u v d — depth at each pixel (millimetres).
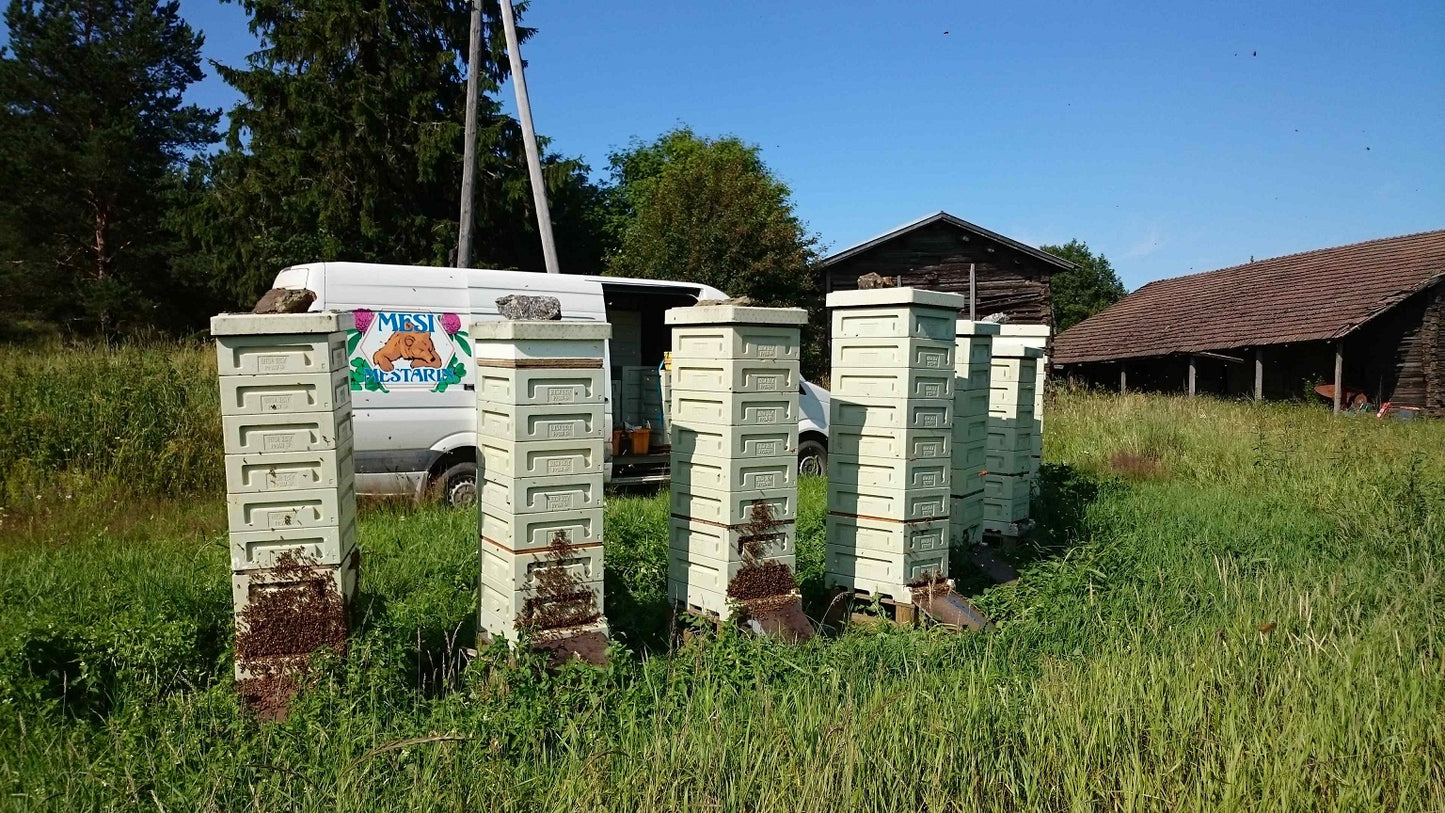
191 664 4562
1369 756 3939
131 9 32531
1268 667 4953
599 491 4980
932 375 6262
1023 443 8625
